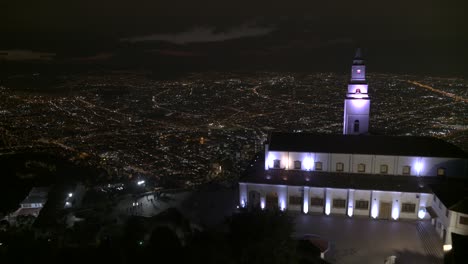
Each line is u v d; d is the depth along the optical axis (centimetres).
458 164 6162
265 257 3956
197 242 4050
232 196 7444
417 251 5206
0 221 6562
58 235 5528
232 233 4278
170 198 7525
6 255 4053
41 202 7738
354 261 4984
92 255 4022
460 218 5031
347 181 6228
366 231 5719
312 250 4900
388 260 4922
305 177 6400
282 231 4209
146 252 3900
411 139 6731
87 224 5934
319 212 6272
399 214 6034
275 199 6338
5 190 8481
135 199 7612
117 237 4819
